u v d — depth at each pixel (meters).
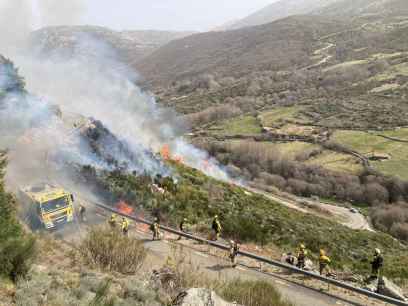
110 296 9.17
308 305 15.29
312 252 24.59
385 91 152.25
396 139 102.44
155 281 11.01
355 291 16.09
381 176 85.50
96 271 11.32
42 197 20.28
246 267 18.67
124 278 11.16
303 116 134.25
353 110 134.12
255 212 32.53
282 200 78.94
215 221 22.11
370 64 191.88
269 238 24.70
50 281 8.78
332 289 17.14
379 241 42.94
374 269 18.92
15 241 9.18
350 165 93.56
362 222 73.12
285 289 16.58
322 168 92.88
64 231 20.17
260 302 11.34
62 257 12.77
